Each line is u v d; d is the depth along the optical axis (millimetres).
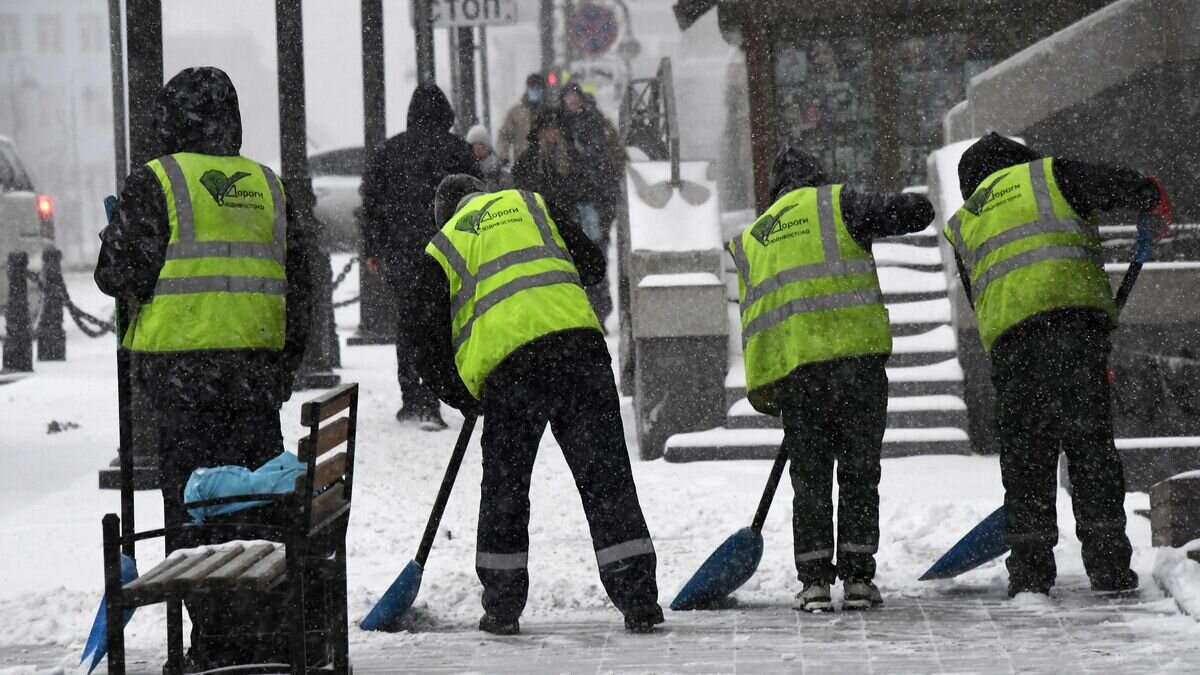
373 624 22703
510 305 22312
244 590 16062
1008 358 24438
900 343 43188
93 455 42125
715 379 42000
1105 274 24781
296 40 49375
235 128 22016
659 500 34844
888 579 26469
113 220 21203
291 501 17547
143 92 35594
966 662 19250
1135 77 45562
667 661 19844
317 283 50281
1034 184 24812
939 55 55094
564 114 53812
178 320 21125
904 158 55125
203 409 21250
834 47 55219
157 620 23266
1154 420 37969
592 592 25375
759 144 54938
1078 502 24219
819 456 23875
